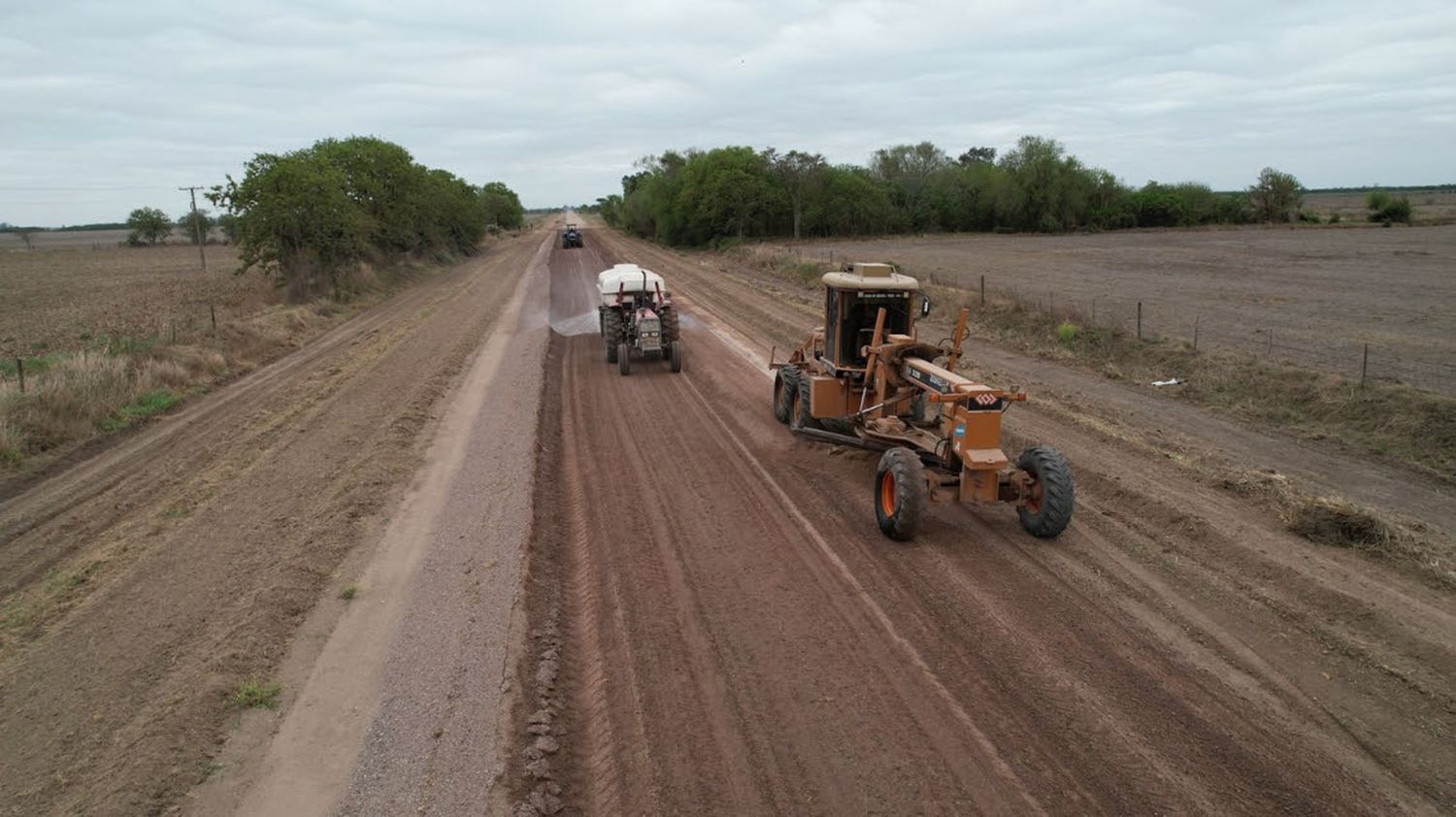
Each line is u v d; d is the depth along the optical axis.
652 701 5.72
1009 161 70.75
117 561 8.00
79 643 6.43
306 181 27.78
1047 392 14.30
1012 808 4.59
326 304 26.88
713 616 6.88
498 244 77.88
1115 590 7.14
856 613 6.84
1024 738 5.19
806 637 6.48
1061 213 69.81
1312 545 7.79
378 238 37.03
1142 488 9.30
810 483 10.20
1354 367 14.62
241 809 4.59
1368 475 9.98
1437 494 9.32
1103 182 71.69
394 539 8.32
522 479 10.05
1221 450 11.03
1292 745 5.08
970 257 43.16
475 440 11.84
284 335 21.47
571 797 4.81
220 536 8.51
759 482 10.27
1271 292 26.09
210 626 6.59
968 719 5.39
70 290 37.25
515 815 4.50
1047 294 26.31
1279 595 6.96
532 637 6.53
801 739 5.25
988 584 7.30
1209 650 6.16
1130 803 4.61
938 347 9.79
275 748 5.12
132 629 6.62
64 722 5.42
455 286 35.44
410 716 5.43
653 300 17.94
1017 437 11.50
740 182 61.72
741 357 18.86
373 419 13.00
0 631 6.75
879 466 8.57
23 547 8.62
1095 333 17.97
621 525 8.98
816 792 4.77
